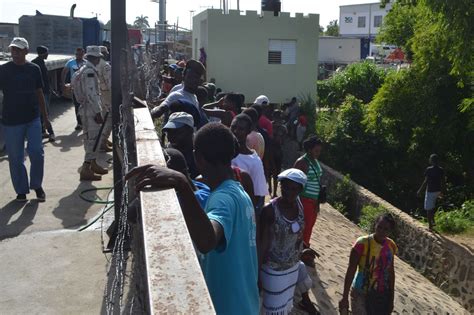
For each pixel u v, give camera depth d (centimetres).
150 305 125
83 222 558
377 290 546
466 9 1239
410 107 1892
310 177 639
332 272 746
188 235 160
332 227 1127
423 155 1920
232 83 2316
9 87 590
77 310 378
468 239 1149
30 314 371
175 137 404
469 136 1822
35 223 548
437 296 972
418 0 1533
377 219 546
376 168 2023
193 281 135
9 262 454
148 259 145
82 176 714
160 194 193
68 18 2052
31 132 607
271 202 430
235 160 439
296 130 1992
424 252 1195
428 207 1232
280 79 2355
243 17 2283
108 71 816
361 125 2031
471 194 1728
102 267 447
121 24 505
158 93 1094
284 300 436
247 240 240
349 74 2781
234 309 232
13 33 2323
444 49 1476
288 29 2327
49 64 1283
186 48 3162
